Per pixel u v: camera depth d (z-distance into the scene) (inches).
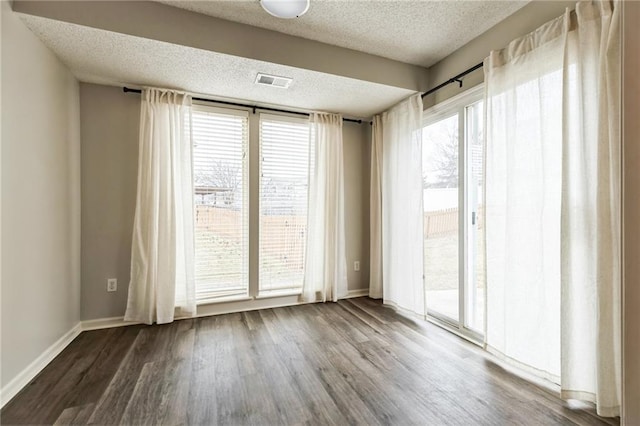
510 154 81.7
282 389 72.8
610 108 60.7
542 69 75.0
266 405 66.9
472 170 106.8
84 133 108.3
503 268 86.0
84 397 69.2
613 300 61.6
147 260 111.4
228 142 129.2
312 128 141.6
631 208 21.4
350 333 106.6
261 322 116.6
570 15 68.9
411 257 122.1
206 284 125.4
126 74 103.0
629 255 21.5
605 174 61.6
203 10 87.0
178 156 116.2
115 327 109.8
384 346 96.3
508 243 82.0
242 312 128.0
